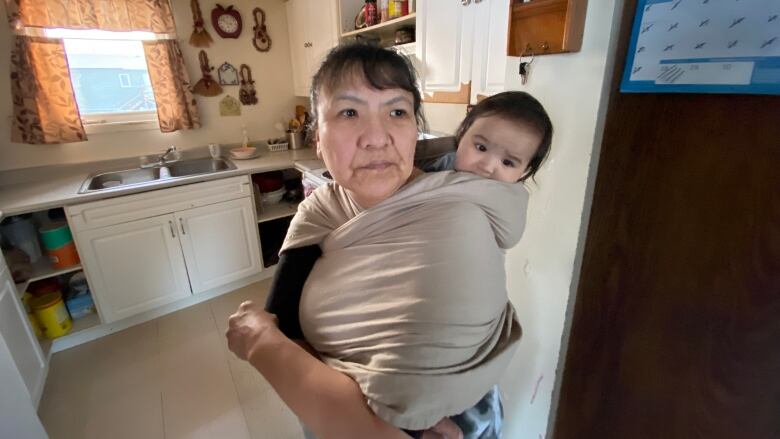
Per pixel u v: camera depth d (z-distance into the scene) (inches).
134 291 81.0
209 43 99.8
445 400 16.0
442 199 18.8
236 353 22.7
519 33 30.9
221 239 90.7
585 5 26.7
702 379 25.5
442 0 61.7
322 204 24.5
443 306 16.1
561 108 30.4
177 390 66.4
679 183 24.5
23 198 69.5
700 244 24.1
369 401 16.2
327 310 20.4
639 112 25.9
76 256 75.5
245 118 111.4
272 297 24.6
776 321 21.6
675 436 27.7
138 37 87.9
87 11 79.7
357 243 20.4
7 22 75.1
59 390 66.4
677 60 22.9
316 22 95.0
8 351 42.6
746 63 20.1
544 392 37.5
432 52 66.6
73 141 83.2
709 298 24.2
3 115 79.0
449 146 30.2
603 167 28.8
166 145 100.3
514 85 34.1
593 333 32.4
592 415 34.0
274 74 113.5
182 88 95.0
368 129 18.8
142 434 58.2
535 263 35.8
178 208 82.5
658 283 26.9
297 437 57.7
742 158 21.4
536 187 33.8
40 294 75.7
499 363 18.5
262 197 102.9
